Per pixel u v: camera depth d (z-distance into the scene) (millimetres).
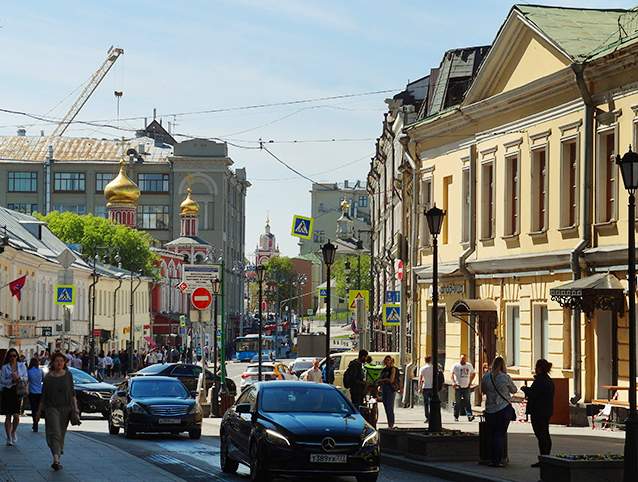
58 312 127625
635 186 25844
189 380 77312
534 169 52500
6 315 101062
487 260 56344
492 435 32219
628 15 51688
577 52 48406
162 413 45875
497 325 55844
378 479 31219
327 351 52875
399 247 73438
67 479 29438
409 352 71812
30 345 112062
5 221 116875
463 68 68125
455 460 33875
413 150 66625
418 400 67500
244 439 29859
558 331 49406
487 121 57312
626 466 24844
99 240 176625
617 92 45344
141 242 179875
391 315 70000
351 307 77750
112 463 34062
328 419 29031
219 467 34031
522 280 53250
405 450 35531
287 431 28234
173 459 36375
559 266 49469
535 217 52469
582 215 47688
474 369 58562
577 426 46750
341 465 28000
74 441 42562
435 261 37219
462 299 58531
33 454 36750
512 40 53500
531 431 45156
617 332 45094
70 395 32281
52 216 177500
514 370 53594
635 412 24969
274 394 30469
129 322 168000
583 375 47156
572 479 25984
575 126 48469
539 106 51812
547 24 50906
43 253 118250
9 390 39719
